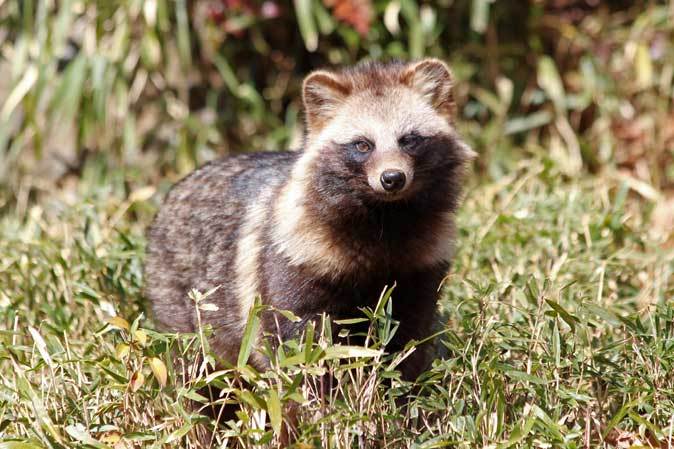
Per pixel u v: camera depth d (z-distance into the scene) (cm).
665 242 1303
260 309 762
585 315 840
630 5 1803
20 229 1362
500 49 1745
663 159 1698
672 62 1709
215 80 1745
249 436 747
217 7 1686
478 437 734
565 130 1683
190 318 985
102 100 1619
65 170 1689
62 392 801
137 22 1686
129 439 742
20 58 1630
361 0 1656
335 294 855
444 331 820
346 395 777
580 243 1195
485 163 1662
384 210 858
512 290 998
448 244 895
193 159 1678
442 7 1745
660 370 803
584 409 799
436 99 929
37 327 977
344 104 912
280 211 886
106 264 1089
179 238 1010
